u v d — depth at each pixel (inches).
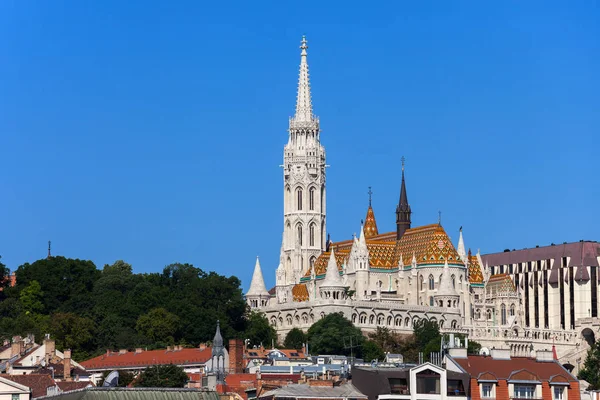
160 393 7416.3
